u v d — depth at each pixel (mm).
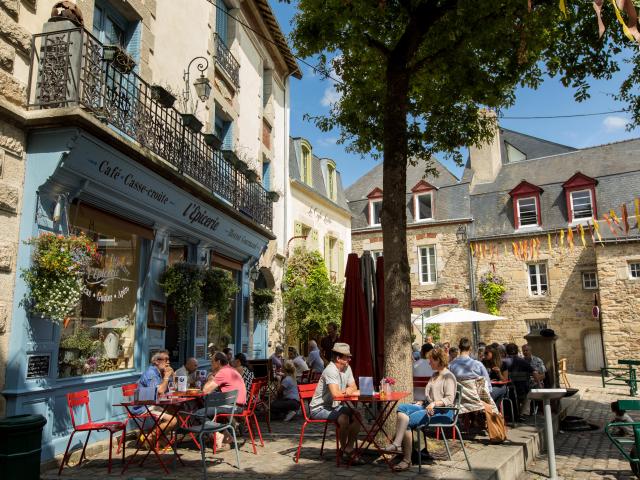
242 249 11930
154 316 8016
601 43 7402
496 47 7406
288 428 8406
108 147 6234
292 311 15406
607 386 16031
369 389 5465
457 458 5695
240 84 12781
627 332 18609
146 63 8188
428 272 23406
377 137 8828
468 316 13711
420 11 6773
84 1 6688
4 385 5184
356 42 6949
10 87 5441
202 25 10539
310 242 18219
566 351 20375
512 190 22609
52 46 5840
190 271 8453
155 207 7828
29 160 5695
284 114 16422
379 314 7746
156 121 7617
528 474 6078
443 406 5531
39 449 4195
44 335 5672
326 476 5039
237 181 11031
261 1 13320
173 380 6648
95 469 5488
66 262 5492
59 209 5910
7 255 5297
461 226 22938
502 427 6582
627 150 22344
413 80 8398
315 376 11031
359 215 25594
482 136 9203
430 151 9266
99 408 6586
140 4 8039
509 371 8633
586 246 20531
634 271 19000
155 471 5352
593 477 5902
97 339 6750
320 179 19766
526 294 21312
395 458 5629
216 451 6273
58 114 5523
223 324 11422
